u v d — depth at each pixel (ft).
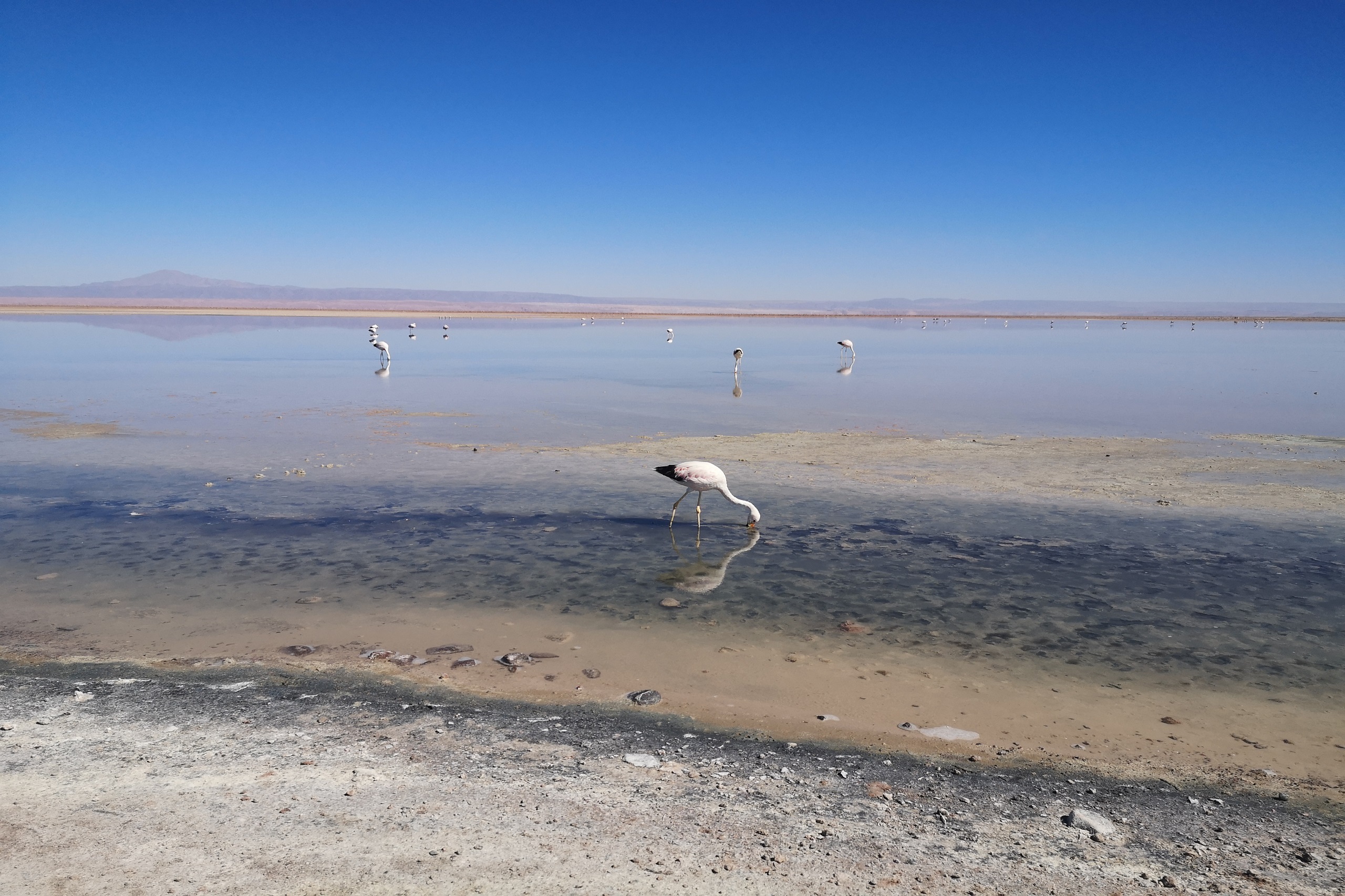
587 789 21.25
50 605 35.53
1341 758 24.18
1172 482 58.85
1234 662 30.94
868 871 17.65
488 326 386.93
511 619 34.71
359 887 16.40
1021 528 47.96
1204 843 19.42
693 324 484.33
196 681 28.37
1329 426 82.84
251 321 408.87
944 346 237.86
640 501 54.24
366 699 27.17
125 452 69.21
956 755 24.20
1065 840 19.38
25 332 260.83
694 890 16.65
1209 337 299.99
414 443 73.87
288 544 44.62
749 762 23.38
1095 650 32.07
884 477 60.80
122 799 19.92
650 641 32.63
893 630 33.94
